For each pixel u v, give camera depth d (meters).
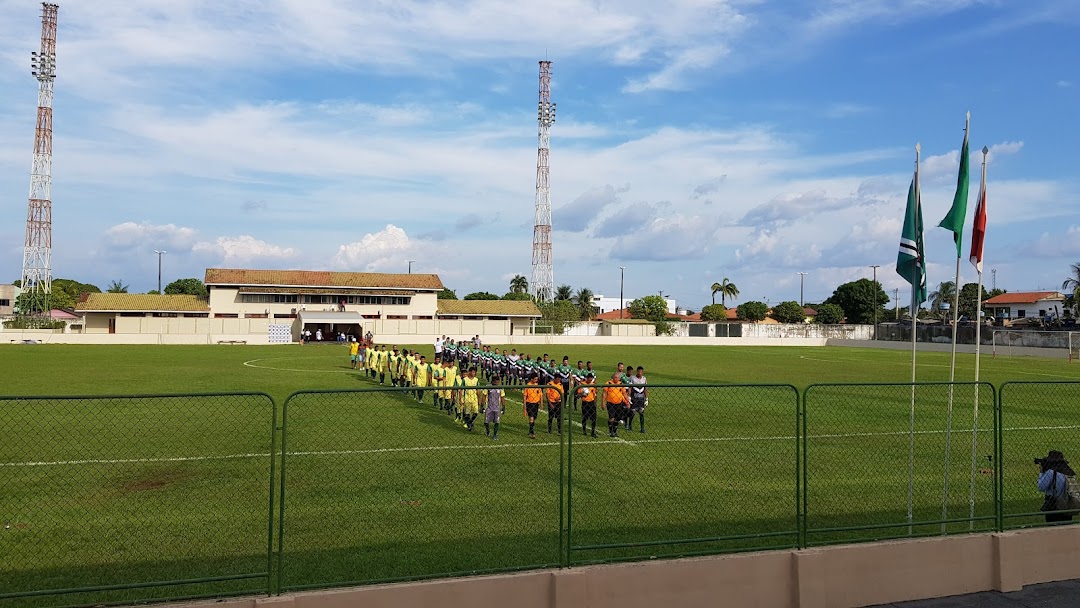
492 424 21.81
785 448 18.12
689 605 9.15
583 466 15.98
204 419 21.80
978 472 15.91
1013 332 66.75
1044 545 10.56
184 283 135.50
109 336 67.31
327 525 11.61
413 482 14.34
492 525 11.68
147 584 7.98
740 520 12.07
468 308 92.25
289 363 46.84
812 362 53.78
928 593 10.01
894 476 15.32
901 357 60.56
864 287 127.62
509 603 8.63
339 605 8.15
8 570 9.63
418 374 27.48
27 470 14.99
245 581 9.37
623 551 10.49
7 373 38.16
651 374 43.12
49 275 85.31
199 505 12.59
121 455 16.45
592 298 136.88
